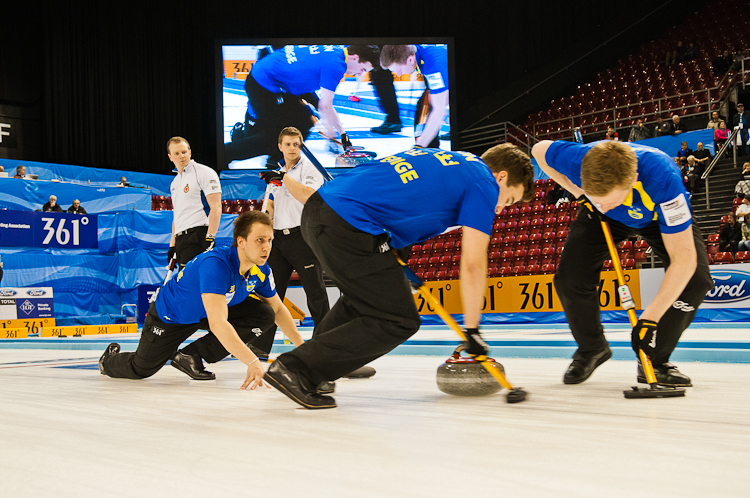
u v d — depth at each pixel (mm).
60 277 9391
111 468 1105
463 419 1572
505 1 15680
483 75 15656
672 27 15445
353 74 13898
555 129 14898
